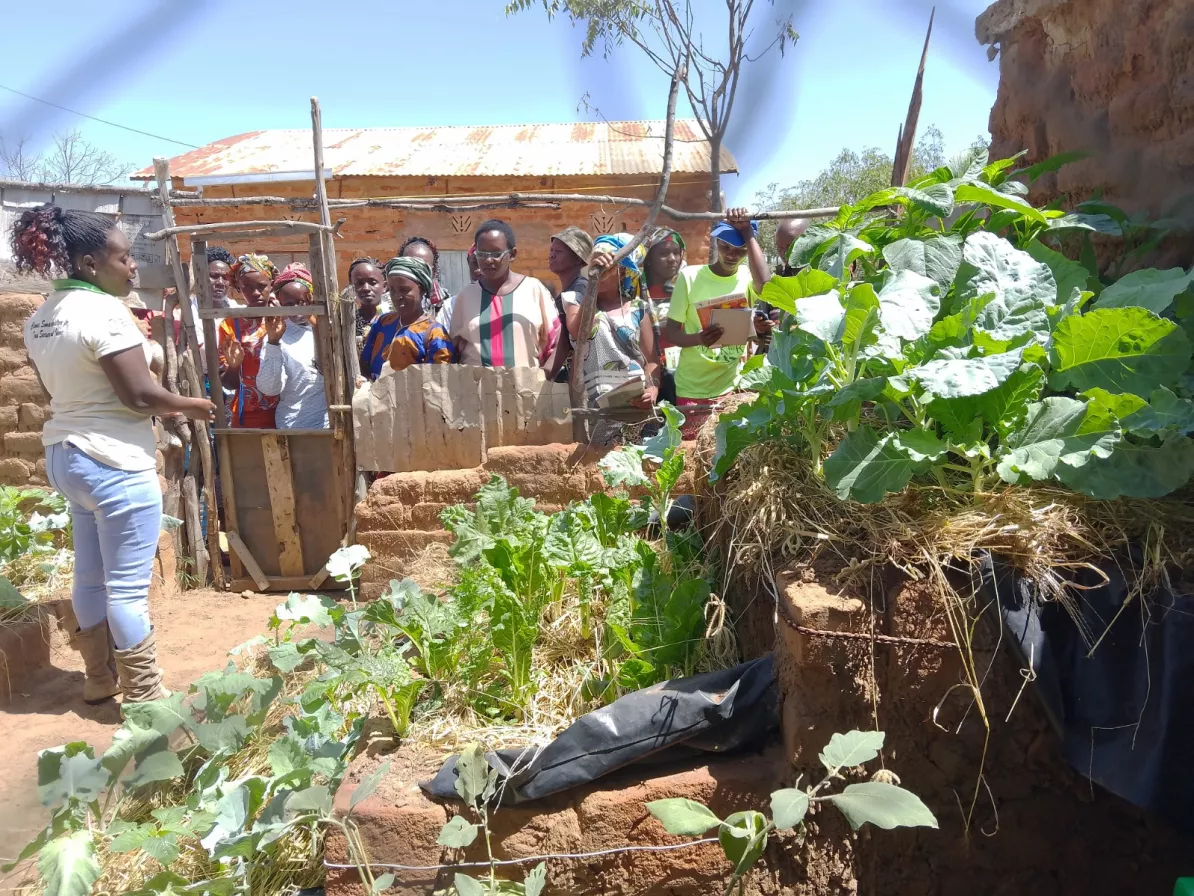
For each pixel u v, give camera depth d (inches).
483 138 457.1
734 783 85.4
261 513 211.9
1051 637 81.4
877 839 85.7
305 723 104.3
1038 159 130.9
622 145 411.5
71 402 139.5
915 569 81.3
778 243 190.9
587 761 85.6
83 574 148.8
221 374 221.1
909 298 88.4
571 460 156.6
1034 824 85.4
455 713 104.3
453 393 169.3
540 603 112.8
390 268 187.8
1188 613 74.0
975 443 84.7
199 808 97.8
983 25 143.1
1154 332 82.7
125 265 145.4
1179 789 74.2
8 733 141.8
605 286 165.5
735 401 144.3
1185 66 99.3
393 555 162.6
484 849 85.6
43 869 85.8
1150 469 78.5
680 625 103.8
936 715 81.9
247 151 435.5
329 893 85.7
